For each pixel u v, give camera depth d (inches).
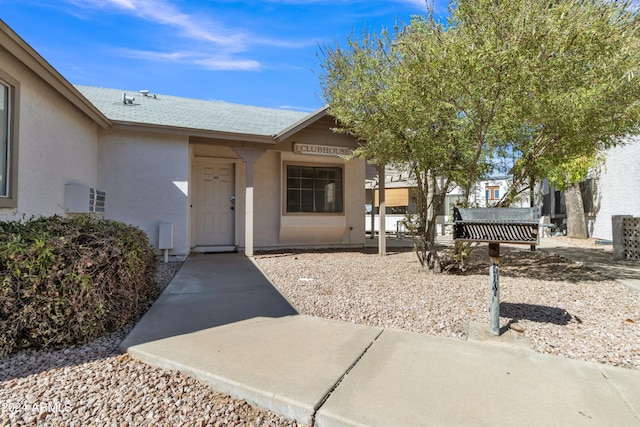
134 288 152.4
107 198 283.3
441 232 611.5
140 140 293.1
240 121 366.3
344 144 362.9
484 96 185.3
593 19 176.4
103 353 115.8
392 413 79.8
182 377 99.8
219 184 373.4
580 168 428.5
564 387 92.1
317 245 409.1
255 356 109.6
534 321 146.1
